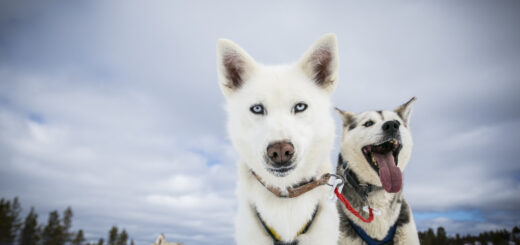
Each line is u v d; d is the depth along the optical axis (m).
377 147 0.77
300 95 0.46
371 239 0.72
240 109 0.48
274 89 0.45
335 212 0.48
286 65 0.58
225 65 0.52
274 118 0.43
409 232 0.74
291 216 0.42
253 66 0.52
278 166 0.39
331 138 0.48
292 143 0.39
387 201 0.73
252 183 0.45
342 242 0.72
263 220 0.43
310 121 0.46
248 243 0.43
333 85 0.53
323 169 0.47
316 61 0.53
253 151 0.44
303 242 0.42
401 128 0.77
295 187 0.43
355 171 0.79
